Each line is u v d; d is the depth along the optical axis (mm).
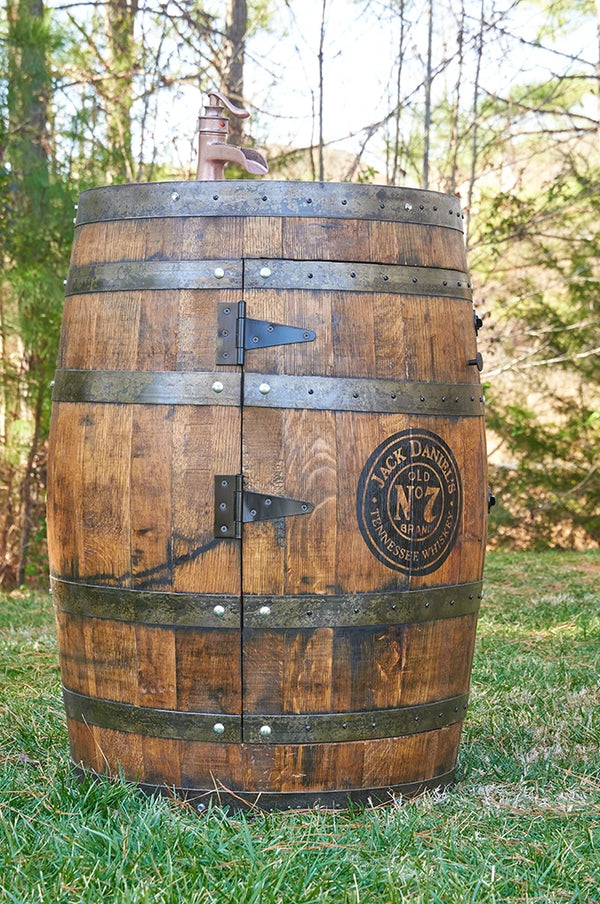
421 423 3453
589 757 4113
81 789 3473
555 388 15031
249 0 12578
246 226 3361
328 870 2889
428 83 11320
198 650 3365
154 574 3379
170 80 11820
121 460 3406
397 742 3508
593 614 7320
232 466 3303
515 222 13320
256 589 3318
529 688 5168
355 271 3391
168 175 12156
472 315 3766
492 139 12547
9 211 10070
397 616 3441
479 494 3672
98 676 3551
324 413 3320
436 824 3279
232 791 3400
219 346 3316
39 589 11172
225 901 2666
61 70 11148
